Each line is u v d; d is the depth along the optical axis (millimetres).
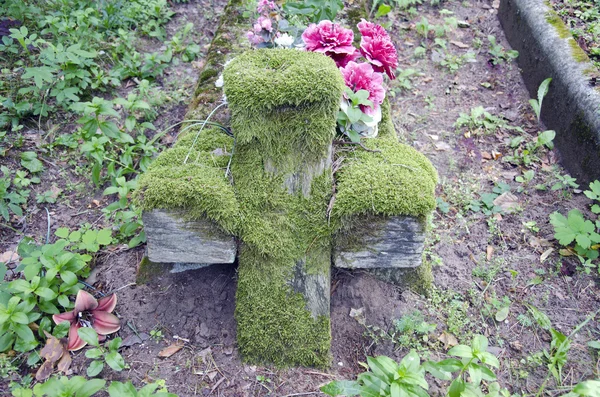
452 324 2279
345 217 2023
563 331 2324
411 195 2002
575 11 3982
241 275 2100
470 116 3545
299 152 2021
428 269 2455
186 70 3947
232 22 3717
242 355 2094
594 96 2916
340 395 1956
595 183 2725
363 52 2490
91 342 2021
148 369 2074
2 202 2816
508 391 2066
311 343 2070
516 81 3832
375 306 2316
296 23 3184
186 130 2674
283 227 2064
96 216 2865
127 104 3055
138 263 2498
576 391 1671
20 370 2100
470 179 3129
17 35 3395
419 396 1566
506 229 2822
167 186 1966
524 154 3205
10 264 2598
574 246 2697
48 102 3490
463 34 4332
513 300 2463
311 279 2080
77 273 2424
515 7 4031
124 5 4273
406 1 4398
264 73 1978
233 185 2100
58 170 3131
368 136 2402
